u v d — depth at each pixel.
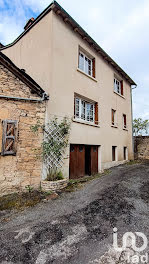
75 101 7.24
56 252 2.22
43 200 4.17
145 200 4.21
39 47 6.20
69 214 3.38
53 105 5.62
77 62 7.05
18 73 4.94
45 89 5.67
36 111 5.19
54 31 5.86
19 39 7.70
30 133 5.02
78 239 2.52
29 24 7.42
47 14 6.02
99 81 8.65
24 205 3.84
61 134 5.74
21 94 5.00
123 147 11.02
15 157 4.73
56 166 5.46
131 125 12.65
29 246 2.34
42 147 5.14
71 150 6.54
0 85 4.71
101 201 4.08
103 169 8.44
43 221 3.08
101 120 8.58
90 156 7.79
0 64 4.77
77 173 6.75
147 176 6.79
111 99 9.87
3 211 3.53
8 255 2.16
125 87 12.10
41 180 5.03
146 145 12.93
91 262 2.04
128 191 4.87
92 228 2.84
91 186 5.43
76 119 7.13
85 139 7.21
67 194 4.62
